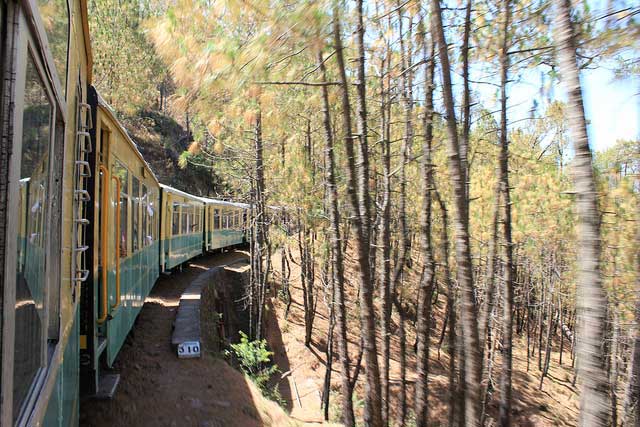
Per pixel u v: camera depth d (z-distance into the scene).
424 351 6.93
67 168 3.17
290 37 3.14
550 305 20.47
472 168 11.48
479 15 5.89
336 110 8.43
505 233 9.15
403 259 9.48
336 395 14.09
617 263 7.97
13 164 1.44
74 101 3.46
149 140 34.25
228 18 3.25
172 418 6.60
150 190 11.63
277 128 8.30
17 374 1.71
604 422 2.25
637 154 6.64
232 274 20.34
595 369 2.29
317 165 10.88
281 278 21.34
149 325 10.45
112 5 15.04
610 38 3.18
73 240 3.55
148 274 11.15
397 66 7.13
